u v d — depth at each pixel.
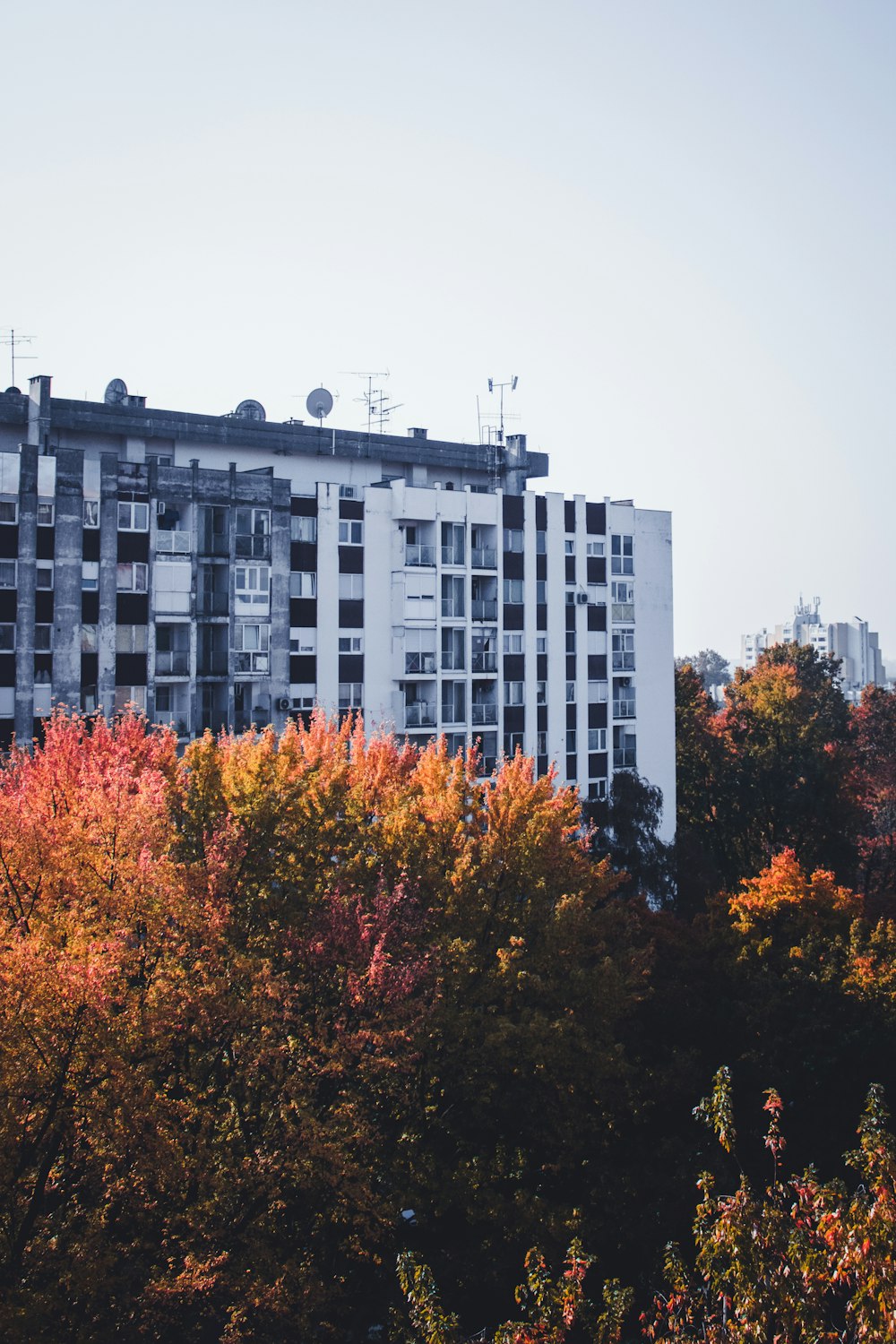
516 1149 34.47
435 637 72.06
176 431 74.19
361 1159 30.12
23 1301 21.97
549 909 36.19
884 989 40.78
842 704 130.62
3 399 69.12
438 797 38.56
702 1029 42.06
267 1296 24.80
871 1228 16.64
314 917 30.22
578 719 79.56
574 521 79.31
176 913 26.91
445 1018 32.22
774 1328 17.28
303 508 67.38
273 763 35.22
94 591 60.22
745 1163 36.84
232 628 64.50
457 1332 20.56
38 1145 24.45
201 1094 27.59
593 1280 32.78
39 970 23.09
